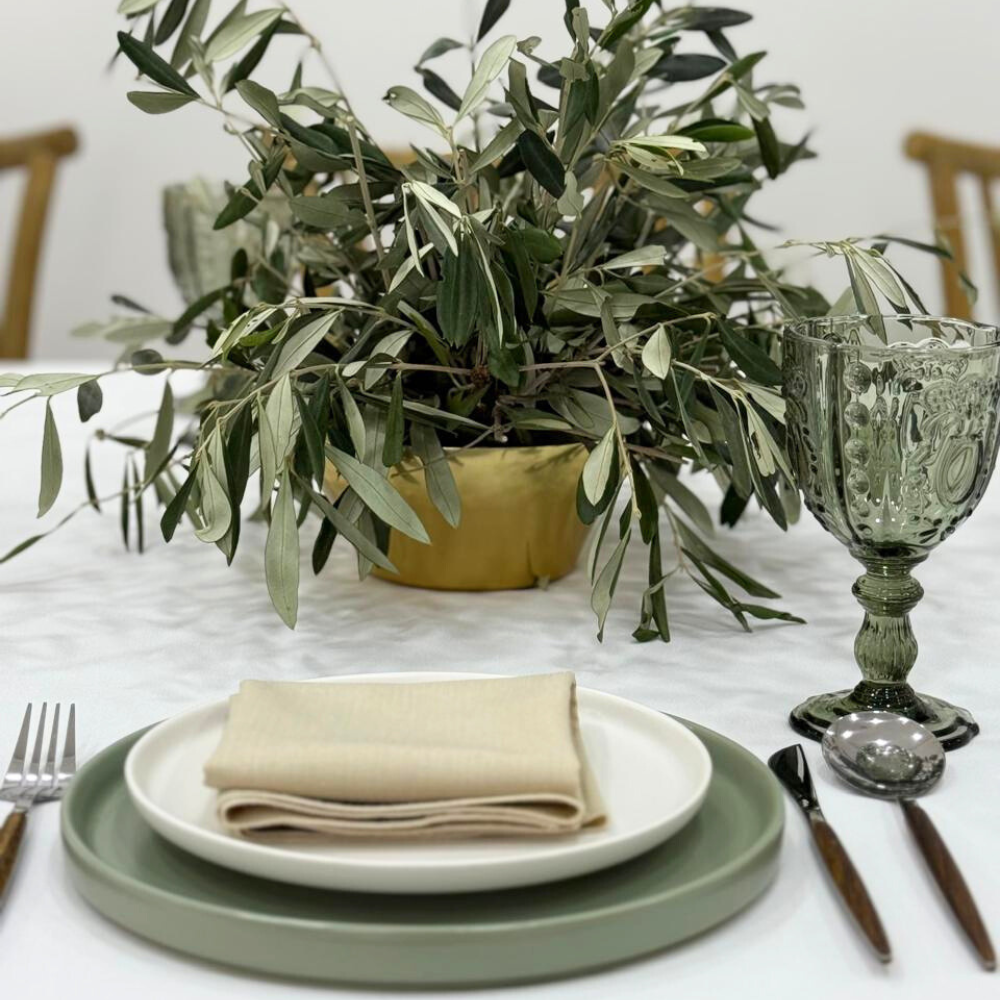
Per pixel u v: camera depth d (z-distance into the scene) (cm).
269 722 59
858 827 63
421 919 52
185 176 329
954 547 110
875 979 51
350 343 100
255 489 124
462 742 58
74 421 146
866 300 82
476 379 89
